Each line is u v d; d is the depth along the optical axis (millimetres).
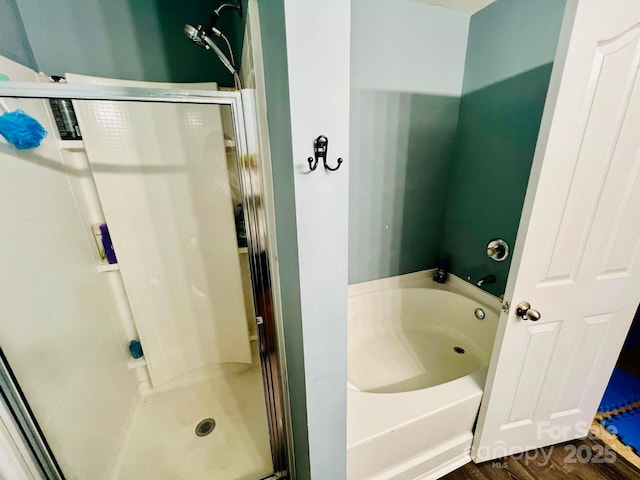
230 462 1338
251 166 883
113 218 1420
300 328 713
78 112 1246
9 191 908
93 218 1435
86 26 1267
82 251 1313
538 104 1430
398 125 1799
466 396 1206
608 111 873
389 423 1069
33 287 959
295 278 685
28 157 1017
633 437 1423
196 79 1474
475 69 1749
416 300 2119
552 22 1320
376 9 1555
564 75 810
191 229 1579
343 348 761
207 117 1419
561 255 1018
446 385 1261
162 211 1505
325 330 717
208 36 1088
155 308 1624
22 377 864
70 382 1088
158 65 1402
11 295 863
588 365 1249
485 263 1876
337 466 919
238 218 1630
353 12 1517
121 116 1325
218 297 1735
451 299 2020
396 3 1581
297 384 896
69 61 1270
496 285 1816
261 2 663
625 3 785
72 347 1126
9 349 827
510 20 1505
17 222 928
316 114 555
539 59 1398
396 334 2078
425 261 2229
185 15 1392
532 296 1051
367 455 1038
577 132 875
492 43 1621
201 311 1729
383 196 1921
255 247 974
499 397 1203
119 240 1455
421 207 2059
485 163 1771
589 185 944
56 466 956
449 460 1293
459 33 1749
